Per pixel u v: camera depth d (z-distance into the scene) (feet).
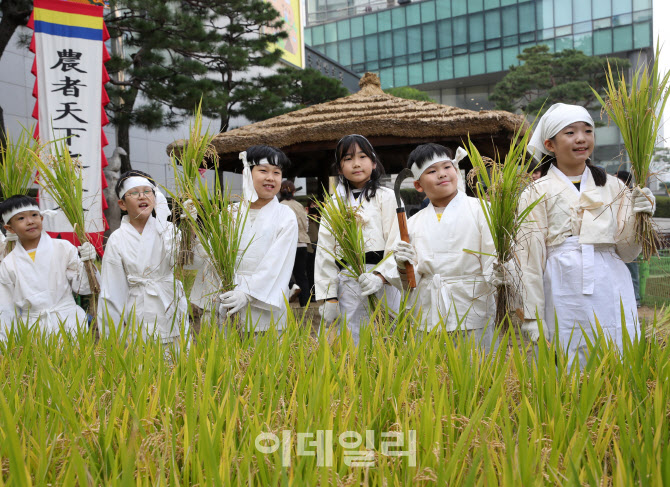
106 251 13.00
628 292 10.50
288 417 5.91
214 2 46.24
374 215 12.75
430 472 4.45
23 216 13.55
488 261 10.86
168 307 12.05
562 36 147.33
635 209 9.66
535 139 11.44
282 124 29.22
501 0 152.05
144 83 42.96
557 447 5.16
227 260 11.14
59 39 22.97
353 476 4.59
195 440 5.36
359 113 28.55
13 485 4.29
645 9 138.10
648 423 5.15
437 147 11.28
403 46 164.66
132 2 39.19
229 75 49.08
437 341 7.89
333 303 12.67
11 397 6.30
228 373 7.06
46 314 13.60
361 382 6.79
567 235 10.64
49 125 22.99
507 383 6.65
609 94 10.02
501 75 157.28
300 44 88.17
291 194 27.71
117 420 5.77
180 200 11.54
